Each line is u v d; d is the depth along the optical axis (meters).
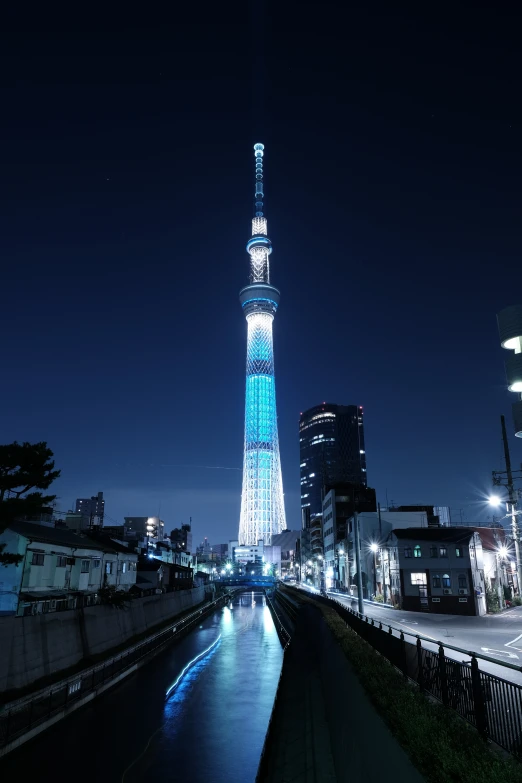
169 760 24.44
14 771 22.95
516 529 39.94
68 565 44.84
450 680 9.96
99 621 43.47
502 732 8.00
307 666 31.70
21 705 27.73
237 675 43.31
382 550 73.56
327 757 15.86
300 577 180.50
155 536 151.12
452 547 61.44
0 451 31.80
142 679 40.97
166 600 71.25
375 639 20.19
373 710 10.02
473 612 58.66
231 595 159.12
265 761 16.83
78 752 25.19
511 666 7.64
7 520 30.44
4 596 37.31
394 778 7.64
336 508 116.94
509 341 19.33
